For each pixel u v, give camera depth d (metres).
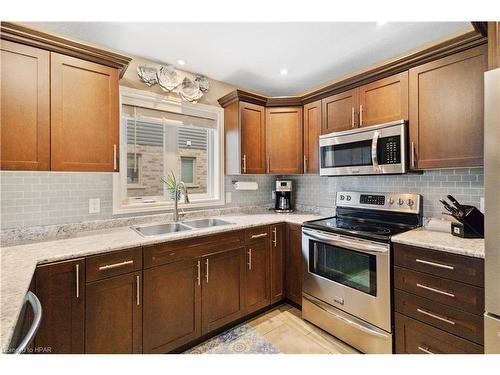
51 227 1.77
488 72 1.14
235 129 2.57
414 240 1.55
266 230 2.32
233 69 2.42
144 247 1.60
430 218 1.97
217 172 2.74
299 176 3.08
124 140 2.20
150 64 2.25
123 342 1.51
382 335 1.66
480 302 1.28
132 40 1.92
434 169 1.80
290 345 1.86
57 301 1.30
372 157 1.93
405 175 2.15
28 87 1.42
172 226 2.28
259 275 2.26
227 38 1.90
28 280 1.03
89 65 1.63
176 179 2.51
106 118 1.69
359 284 1.82
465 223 1.57
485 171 1.16
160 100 2.32
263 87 2.90
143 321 1.58
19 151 1.40
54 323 1.29
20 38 1.39
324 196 2.81
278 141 2.69
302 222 2.29
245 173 2.56
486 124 1.15
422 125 1.74
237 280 2.09
